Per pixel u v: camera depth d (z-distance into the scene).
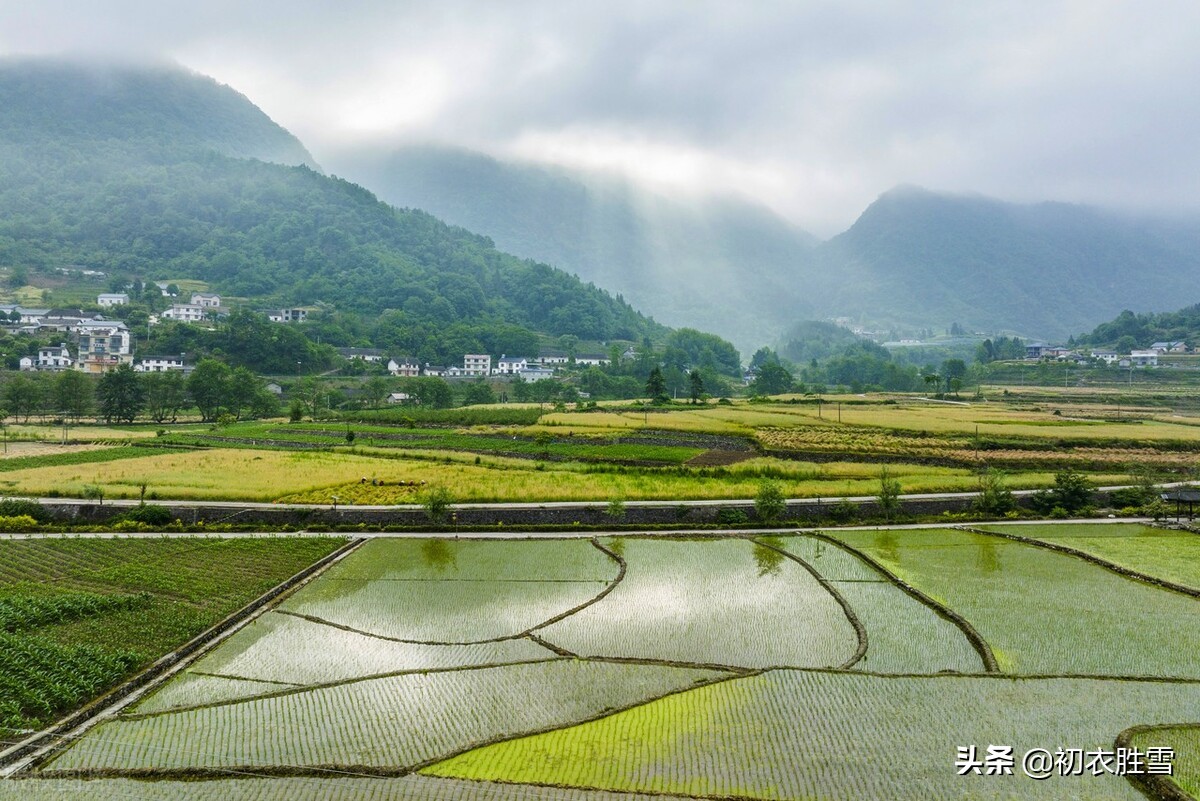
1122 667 42.34
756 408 180.38
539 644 46.31
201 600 53.38
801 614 51.28
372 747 35.03
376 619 50.53
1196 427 135.50
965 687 39.88
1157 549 65.62
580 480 90.75
